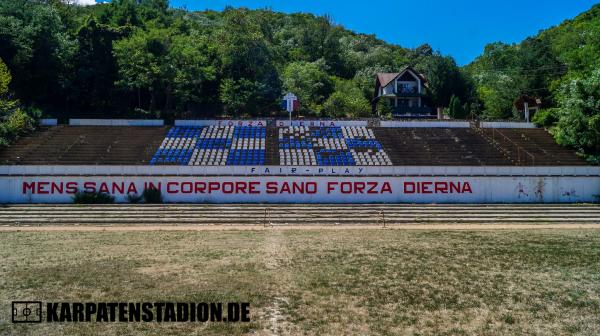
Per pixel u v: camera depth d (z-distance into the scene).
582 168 42.12
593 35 62.47
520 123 55.94
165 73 58.47
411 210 34.72
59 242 23.45
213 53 68.81
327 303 13.65
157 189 38.78
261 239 24.52
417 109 74.94
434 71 83.56
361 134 52.31
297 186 39.72
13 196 38.03
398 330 11.62
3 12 58.00
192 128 52.97
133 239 24.44
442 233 26.77
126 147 46.16
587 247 22.41
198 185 39.12
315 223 31.03
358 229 28.45
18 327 11.79
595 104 46.62
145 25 71.56
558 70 70.19
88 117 60.62
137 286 15.27
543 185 40.97
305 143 49.12
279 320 12.25
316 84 76.38
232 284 15.50
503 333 11.52
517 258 19.81
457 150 48.00
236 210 34.06
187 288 15.05
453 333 11.48
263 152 46.19
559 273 17.31
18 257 19.70
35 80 58.34
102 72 61.16
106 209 33.97
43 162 41.34
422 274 17.02
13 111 49.84
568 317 12.70
